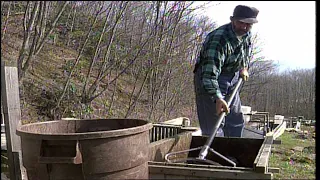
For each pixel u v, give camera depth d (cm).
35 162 190
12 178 322
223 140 268
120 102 897
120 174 191
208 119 253
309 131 592
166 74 896
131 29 843
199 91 250
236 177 164
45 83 793
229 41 242
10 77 327
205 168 172
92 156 182
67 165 184
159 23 813
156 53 818
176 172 173
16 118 331
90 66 791
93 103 852
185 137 271
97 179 184
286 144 428
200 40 899
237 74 272
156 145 230
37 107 747
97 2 844
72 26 960
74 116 767
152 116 877
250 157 261
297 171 283
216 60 233
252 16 250
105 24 756
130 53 779
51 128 261
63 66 887
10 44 846
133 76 950
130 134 195
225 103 221
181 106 978
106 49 798
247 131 383
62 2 762
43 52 912
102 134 183
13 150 323
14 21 884
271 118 765
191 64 919
